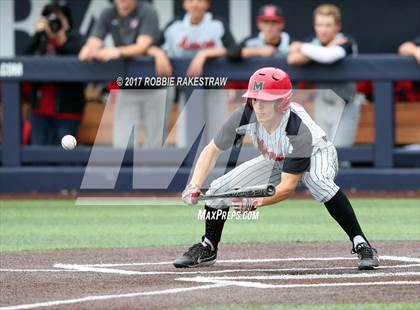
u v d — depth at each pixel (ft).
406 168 112.78
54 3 116.26
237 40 131.44
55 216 95.76
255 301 49.32
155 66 110.83
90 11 130.72
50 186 114.11
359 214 93.40
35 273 59.98
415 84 114.93
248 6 131.03
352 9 131.03
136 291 52.75
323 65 110.93
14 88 113.19
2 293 52.54
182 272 59.88
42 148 113.80
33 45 116.06
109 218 94.17
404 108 114.73
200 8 111.75
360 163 115.44
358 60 111.04
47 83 113.50
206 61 111.45
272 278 56.85
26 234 82.17
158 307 47.83
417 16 130.72
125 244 75.31
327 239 76.89
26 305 48.73
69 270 61.16
